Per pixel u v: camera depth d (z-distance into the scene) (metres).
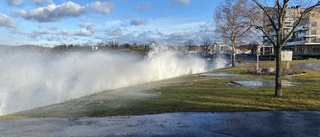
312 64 32.91
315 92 11.67
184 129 6.48
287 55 23.03
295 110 8.36
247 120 7.24
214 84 15.64
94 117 7.90
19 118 7.96
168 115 7.95
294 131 6.22
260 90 12.61
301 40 74.94
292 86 13.94
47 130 6.56
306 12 10.23
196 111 8.39
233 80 17.75
